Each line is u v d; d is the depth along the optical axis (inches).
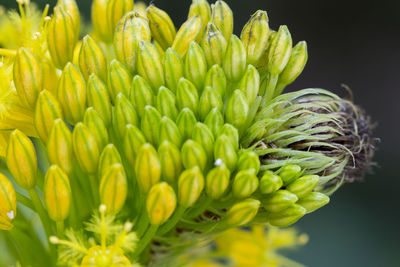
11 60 8.7
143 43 8.4
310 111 8.3
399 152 15.7
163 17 8.7
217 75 8.3
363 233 13.7
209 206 8.4
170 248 8.6
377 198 14.4
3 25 9.0
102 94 8.3
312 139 8.3
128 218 8.5
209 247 9.5
